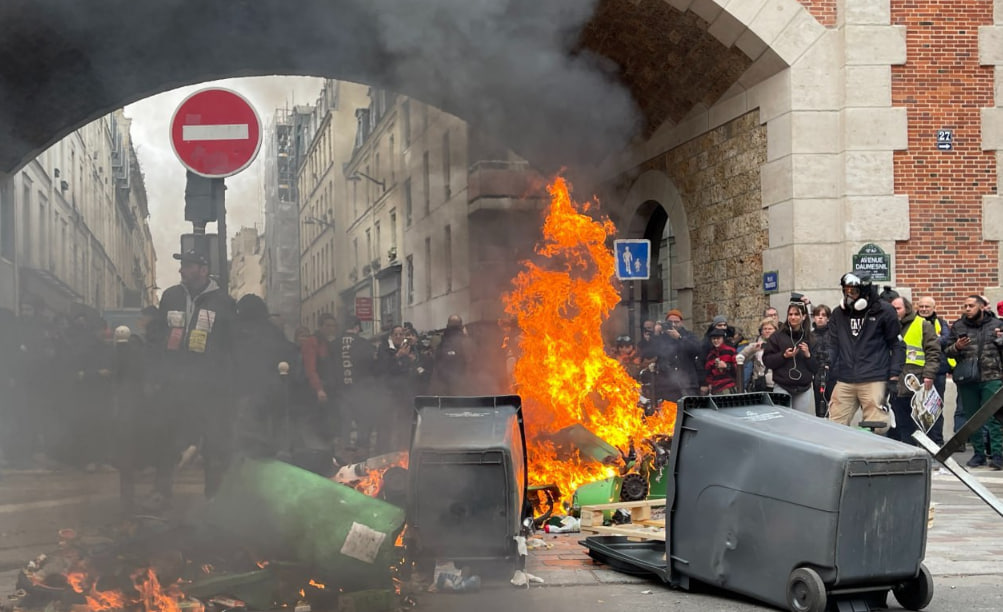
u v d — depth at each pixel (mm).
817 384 11242
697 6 13391
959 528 7273
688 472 5195
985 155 13406
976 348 11180
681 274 16375
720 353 11805
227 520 4957
